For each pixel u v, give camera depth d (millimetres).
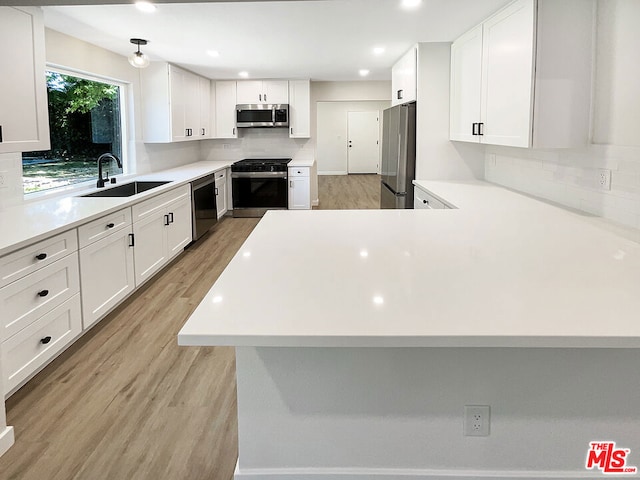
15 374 2582
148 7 3566
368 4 3459
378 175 15062
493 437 1684
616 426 1640
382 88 8562
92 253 3379
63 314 3027
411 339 1256
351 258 1988
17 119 3047
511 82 3207
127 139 5992
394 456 1716
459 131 4480
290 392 1689
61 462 2141
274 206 8070
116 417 2480
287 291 1594
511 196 3705
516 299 1493
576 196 3121
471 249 2115
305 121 8266
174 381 2846
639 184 2484
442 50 4762
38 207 3613
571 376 1623
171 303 4141
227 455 2186
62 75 4668
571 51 2879
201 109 7609
